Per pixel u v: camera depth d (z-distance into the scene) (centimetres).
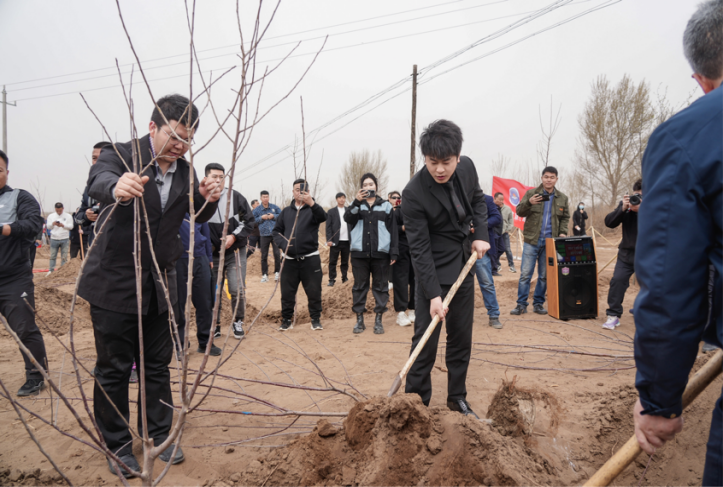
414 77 1559
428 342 297
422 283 288
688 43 132
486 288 586
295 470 209
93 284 239
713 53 125
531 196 660
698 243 115
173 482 239
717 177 112
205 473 248
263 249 1140
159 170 251
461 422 205
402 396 205
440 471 191
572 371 405
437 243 299
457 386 310
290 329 619
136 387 382
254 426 288
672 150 118
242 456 265
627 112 2408
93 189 219
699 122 116
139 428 270
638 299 124
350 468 203
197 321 484
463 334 304
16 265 355
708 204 115
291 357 477
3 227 340
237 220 539
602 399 301
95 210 411
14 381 410
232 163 161
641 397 129
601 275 992
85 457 268
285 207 600
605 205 2623
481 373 409
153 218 245
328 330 615
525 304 677
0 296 351
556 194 664
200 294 476
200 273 473
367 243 571
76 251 1156
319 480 206
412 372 302
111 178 218
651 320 119
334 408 331
